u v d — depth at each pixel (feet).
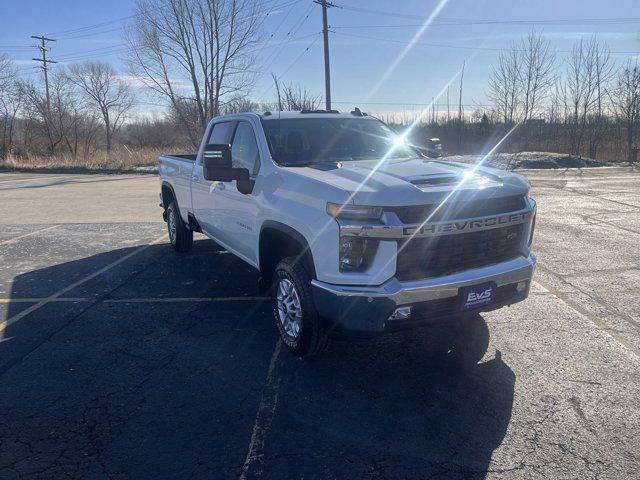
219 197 17.63
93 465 9.41
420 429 10.40
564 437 10.02
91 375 12.87
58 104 124.98
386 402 11.44
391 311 10.91
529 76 112.37
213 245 27.22
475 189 11.76
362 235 10.87
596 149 107.65
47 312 17.37
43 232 31.22
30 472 9.23
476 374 12.62
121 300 18.54
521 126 115.85
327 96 91.61
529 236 13.12
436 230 11.10
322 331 12.36
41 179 68.64
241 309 17.52
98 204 43.04
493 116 122.01
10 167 85.81
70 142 132.77
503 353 13.73
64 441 10.15
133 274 21.81
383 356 13.70
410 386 12.11
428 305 11.27
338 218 11.12
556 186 53.93
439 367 13.03
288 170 13.48
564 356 13.47
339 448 9.84
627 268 21.58
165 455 9.70
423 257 11.25
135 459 9.59
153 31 102.83
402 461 9.43
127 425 10.69
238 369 13.14
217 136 19.21
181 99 110.11
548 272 21.09
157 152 99.25
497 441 9.96
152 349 14.38
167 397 11.78
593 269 21.50
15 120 124.47
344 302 11.09
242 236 16.05
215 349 14.35
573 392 11.67
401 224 10.78
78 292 19.48
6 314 17.24
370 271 10.99
